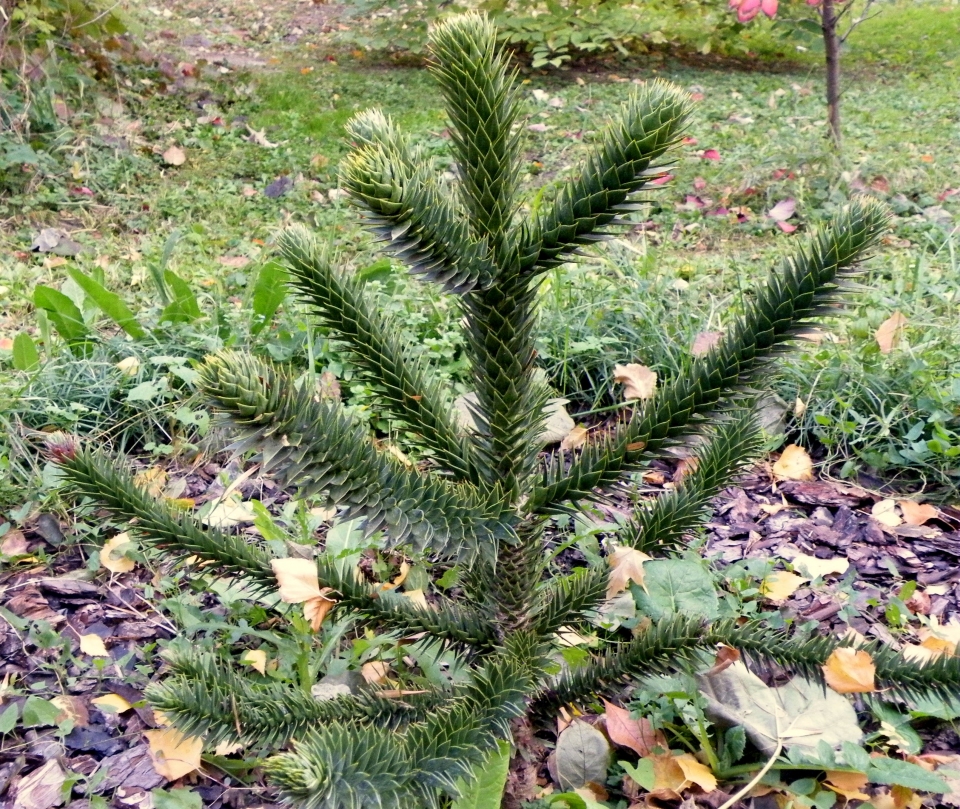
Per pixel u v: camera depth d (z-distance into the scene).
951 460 3.34
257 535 3.03
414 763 1.43
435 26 1.45
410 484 1.60
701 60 10.02
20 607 2.69
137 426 3.52
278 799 1.40
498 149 1.48
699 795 2.08
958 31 10.56
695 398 1.71
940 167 6.27
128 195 6.47
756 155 6.50
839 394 3.65
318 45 10.46
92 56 7.63
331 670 2.32
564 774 2.05
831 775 2.00
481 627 1.99
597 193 1.48
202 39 10.27
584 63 9.73
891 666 1.83
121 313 3.90
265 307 3.88
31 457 3.20
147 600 2.72
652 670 1.89
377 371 1.73
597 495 1.81
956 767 2.13
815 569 2.83
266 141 7.50
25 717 2.22
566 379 3.86
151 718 2.31
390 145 1.51
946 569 2.89
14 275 4.93
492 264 1.49
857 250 1.56
